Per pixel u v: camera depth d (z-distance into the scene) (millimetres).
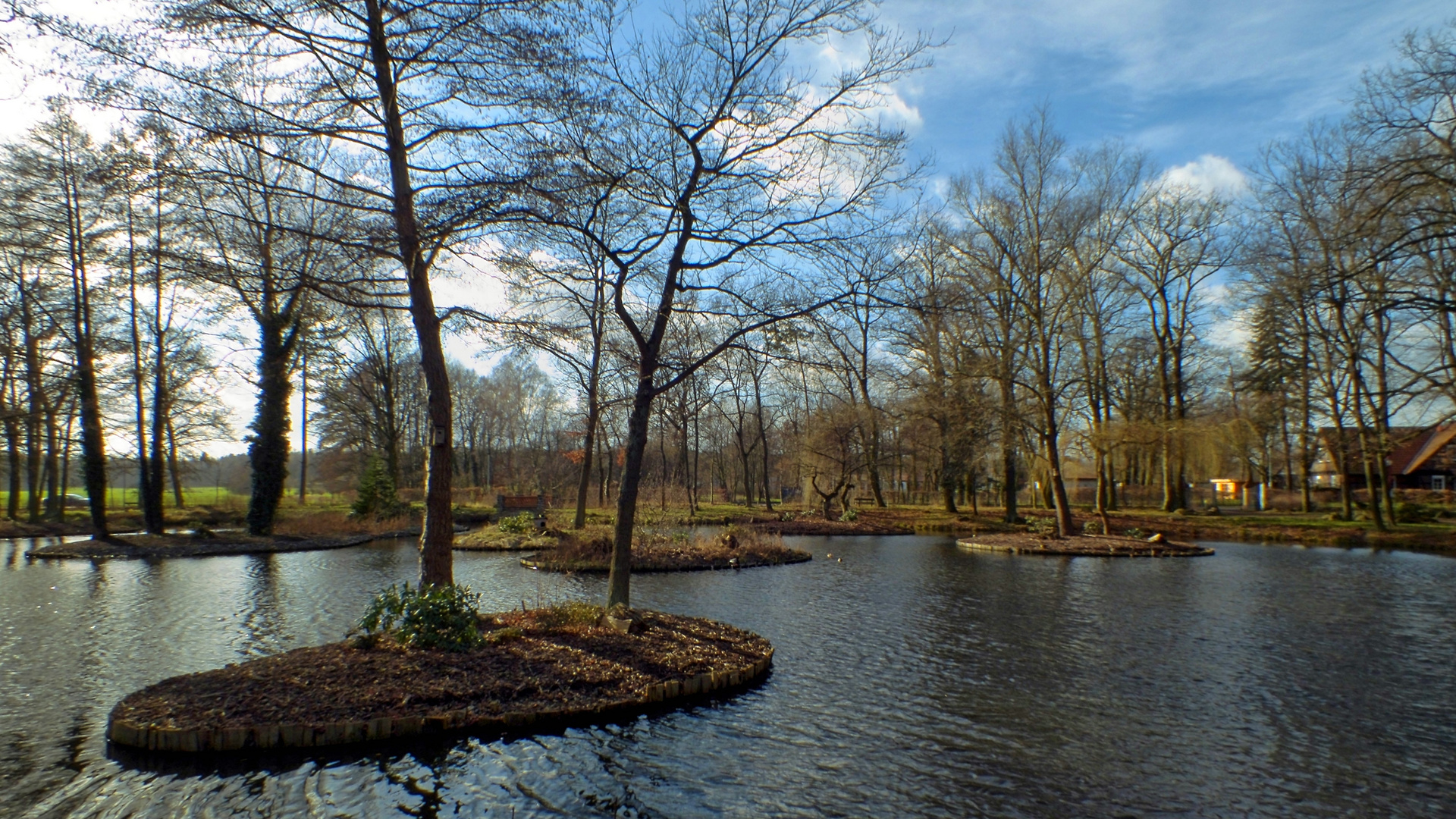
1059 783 7508
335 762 7598
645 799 7082
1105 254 32781
